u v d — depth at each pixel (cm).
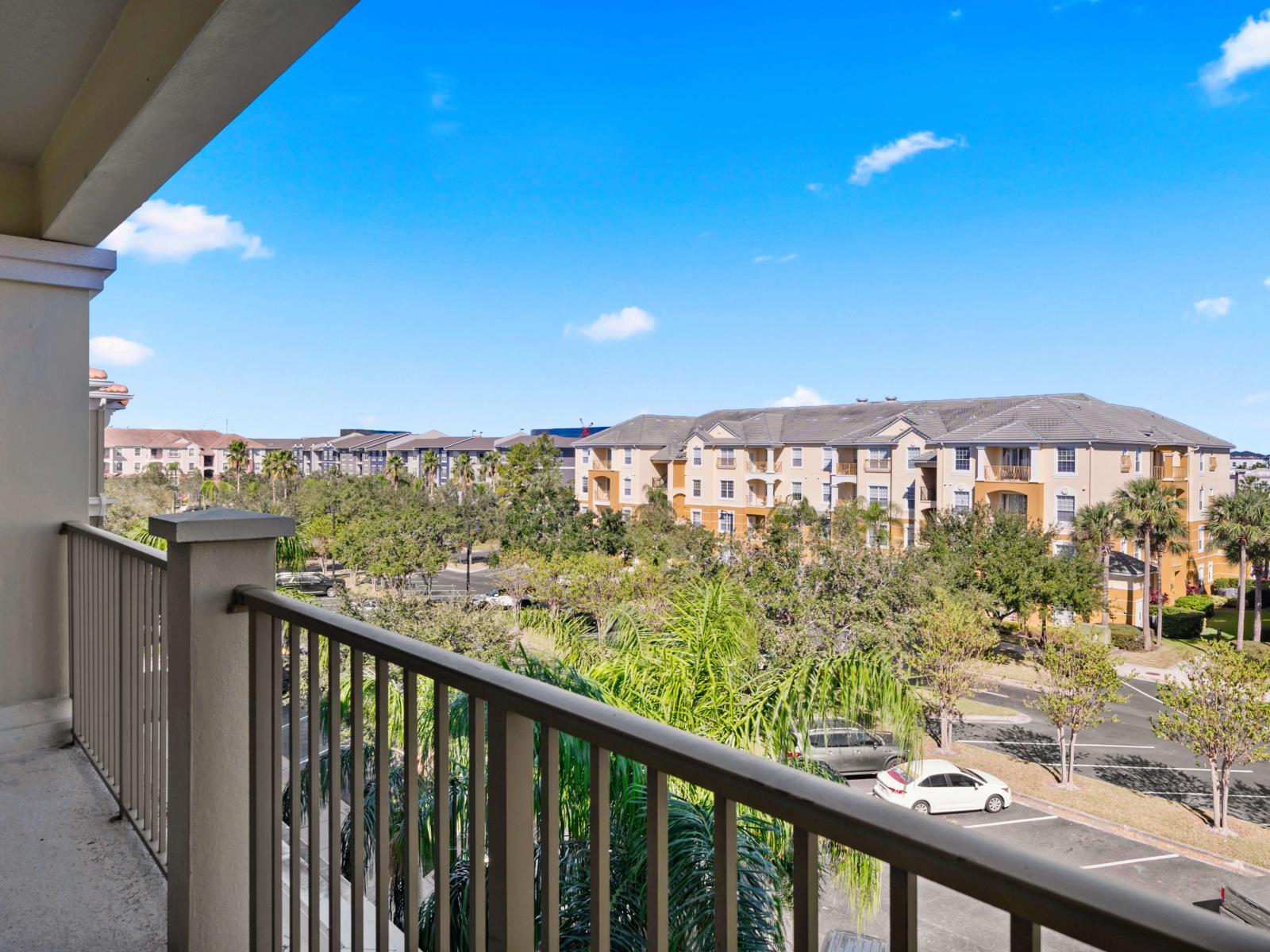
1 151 295
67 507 319
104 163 225
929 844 49
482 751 94
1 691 303
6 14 202
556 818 83
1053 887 43
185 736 154
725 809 64
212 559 154
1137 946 39
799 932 58
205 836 155
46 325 315
